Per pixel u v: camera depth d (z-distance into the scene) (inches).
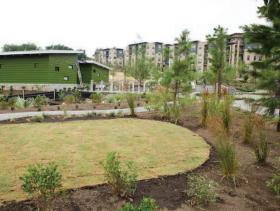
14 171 156.3
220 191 139.7
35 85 762.2
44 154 192.2
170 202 123.9
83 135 256.8
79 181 143.3
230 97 378.0
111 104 515.8
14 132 259.3
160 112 406.3
